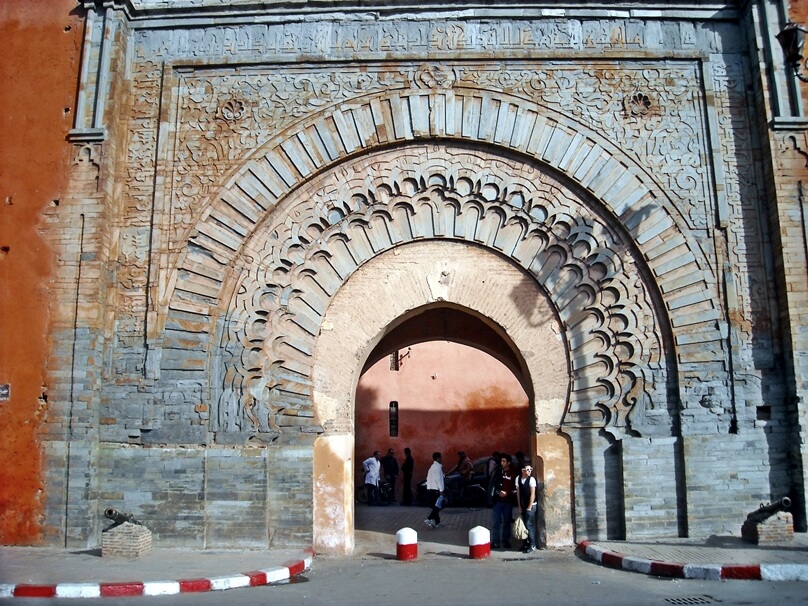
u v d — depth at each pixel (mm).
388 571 9961
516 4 12453
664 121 12250
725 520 11156
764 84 12008
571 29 12492
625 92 12344
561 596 7980
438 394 24531
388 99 12273
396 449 24156
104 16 12398
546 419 11742
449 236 12141
